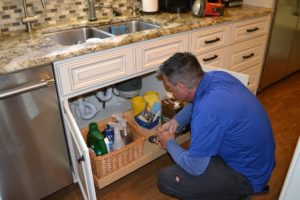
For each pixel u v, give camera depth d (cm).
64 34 176
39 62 119
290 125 221
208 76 113
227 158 118
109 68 147
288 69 303
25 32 164
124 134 165
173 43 173
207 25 183
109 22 191
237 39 216
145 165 179
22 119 125
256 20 223
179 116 147
